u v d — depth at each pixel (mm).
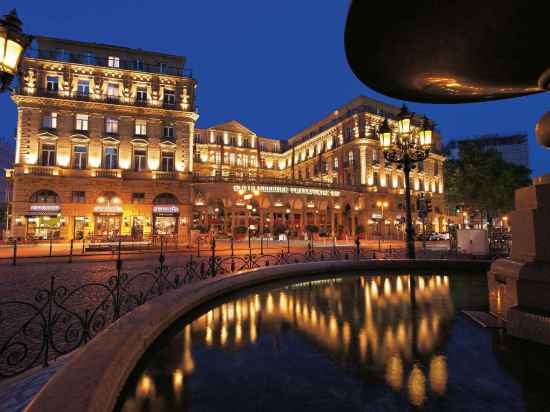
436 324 4137
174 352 3297
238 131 54438
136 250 20016
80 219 29016
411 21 2590
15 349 3959
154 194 31250
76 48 30406
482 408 2182
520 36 2857
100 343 2740
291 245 25953
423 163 49469
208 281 5848
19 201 27438
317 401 2320
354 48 2924
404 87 3896
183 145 32781
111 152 30688
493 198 29562
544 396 2330
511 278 3812
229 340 3643
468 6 2461
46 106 28812
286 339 3656
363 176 42062
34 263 13383
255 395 2430
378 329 3959
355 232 39312
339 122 46750
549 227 3600
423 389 2467
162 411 2215
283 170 58625
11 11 4938
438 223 49125
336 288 6715
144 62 32656
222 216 37688
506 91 4129
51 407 1701
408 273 8766
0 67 4840
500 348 3273
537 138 3842
